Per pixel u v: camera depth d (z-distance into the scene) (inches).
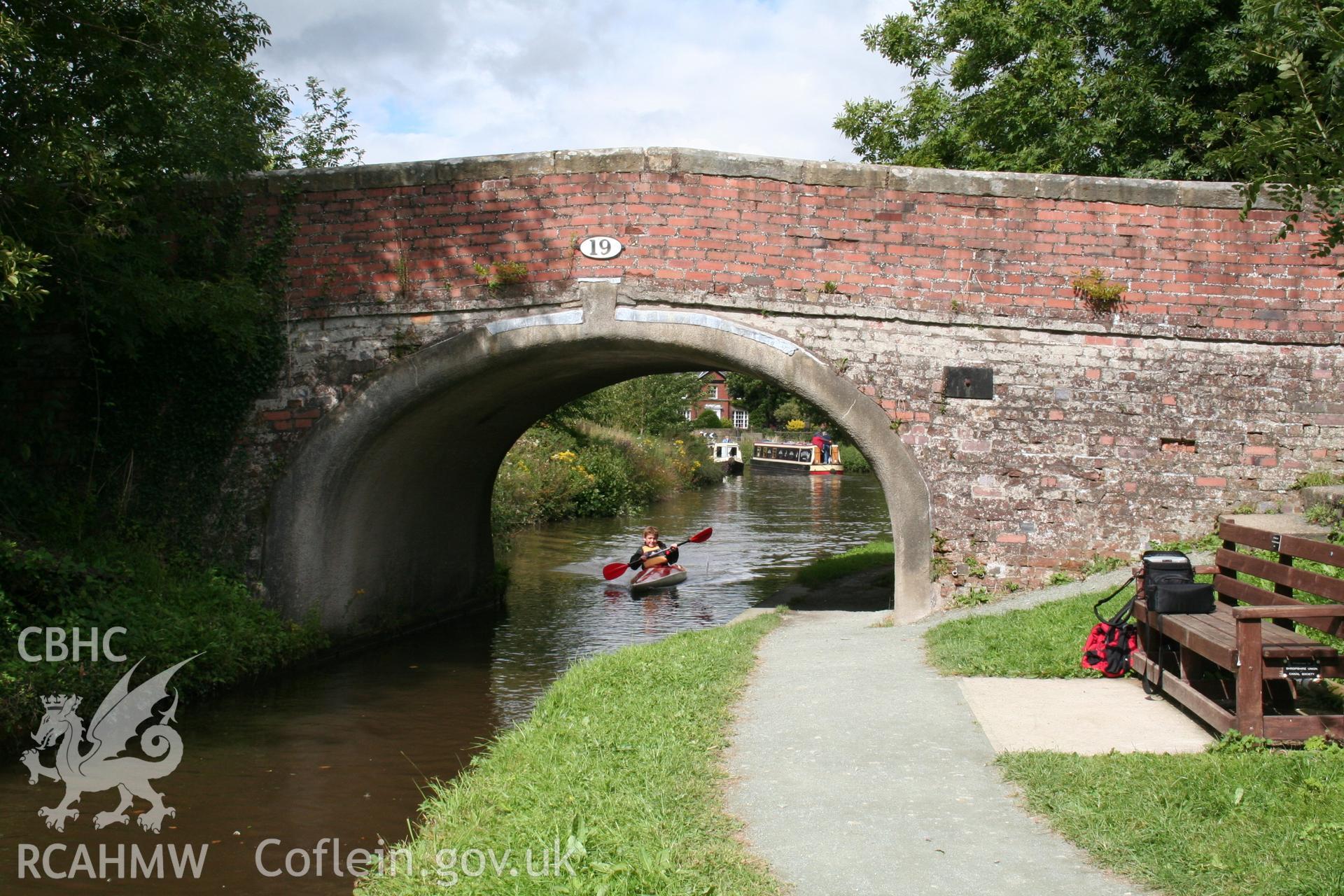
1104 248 388.8
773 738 237.5
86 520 403.5
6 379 428.8
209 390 416.5
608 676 308.8
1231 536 285.7
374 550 454.3
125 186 357.4
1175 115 581.9
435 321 405.1
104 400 423.2
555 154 396.5
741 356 390.3
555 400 542.9
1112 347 388.5
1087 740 221.9
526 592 610.2
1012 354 390.6
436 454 477.4
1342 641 261.0
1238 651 206.7
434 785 247.1
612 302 392.5
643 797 199.8
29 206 338.3
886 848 173.2
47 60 330.0
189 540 414.6
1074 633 303.1
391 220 406.9
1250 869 153.6
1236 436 386.6
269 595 407.8
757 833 183.0
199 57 369.1
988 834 177.5
